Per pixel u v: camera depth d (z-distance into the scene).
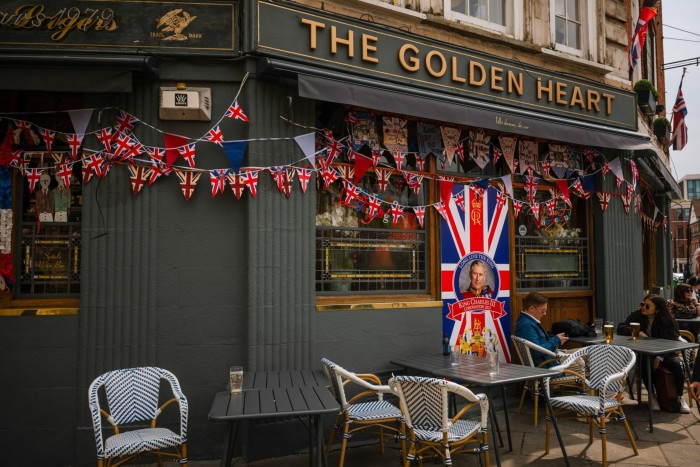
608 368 5.46
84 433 4.91
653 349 6.10
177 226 5.18
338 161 5.90
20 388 4.89
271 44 5.24
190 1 5.15
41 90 4.78
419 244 6.45
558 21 7.86
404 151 6.23
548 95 7.20
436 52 6.24
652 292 12.61
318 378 4.82
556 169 7.56
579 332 6.89
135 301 5.07
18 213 5.16
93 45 4.97
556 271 7.65
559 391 6.91
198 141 5.21
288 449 5.23
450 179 6.64
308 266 5.45
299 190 5.43
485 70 6.63
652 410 6.17
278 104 5.38
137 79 5.14
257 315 5.18
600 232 7.91
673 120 11.49
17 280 5.13
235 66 5.27
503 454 5.28
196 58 5.19
